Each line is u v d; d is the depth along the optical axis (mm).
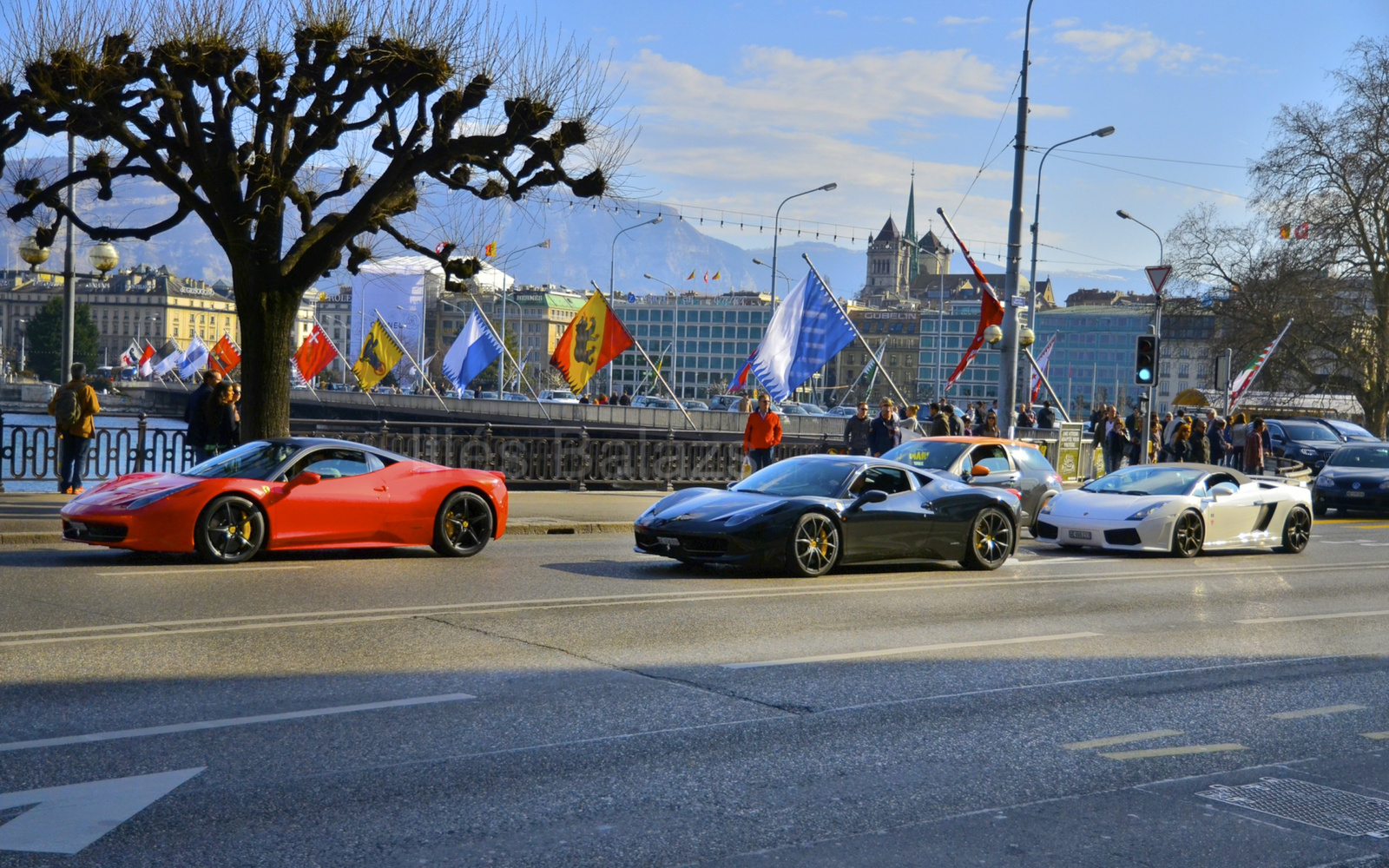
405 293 81250
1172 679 8289
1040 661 8734
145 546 11906
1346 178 52938
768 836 4824
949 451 18219
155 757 5609
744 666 8180
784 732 6488
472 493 13820
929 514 13758
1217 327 58156
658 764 5793
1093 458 32094
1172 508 16391
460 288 17344
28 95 14766
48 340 157875
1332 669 8828
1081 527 16656
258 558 13047
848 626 9961
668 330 192750
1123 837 4973
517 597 10844
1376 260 53719
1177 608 11727
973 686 7828
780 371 27156
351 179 17328
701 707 6961
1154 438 34594
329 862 4383
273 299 16031
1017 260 25750
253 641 8352
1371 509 25859
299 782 5309
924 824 5051
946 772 5844
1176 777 5887
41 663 7465
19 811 4840
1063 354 177000
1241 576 14477
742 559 12570
